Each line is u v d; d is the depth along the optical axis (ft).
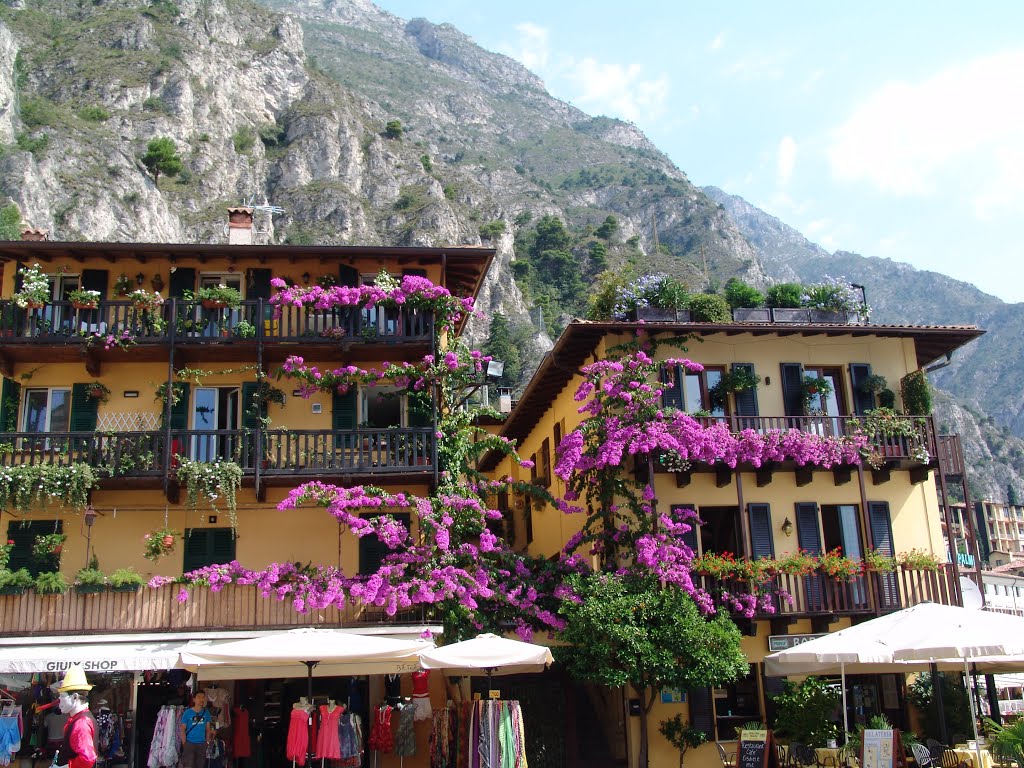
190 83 479.00
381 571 75.25
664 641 73.72
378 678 79.92
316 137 510.99
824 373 93.61
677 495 85.76
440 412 85.40
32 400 84.84
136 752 72.23
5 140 375.66
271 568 75.87
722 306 95.61
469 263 90.58
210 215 430.20
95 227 372.99
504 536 120.57
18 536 79.66
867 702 82.94
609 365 84.07
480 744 63.52
